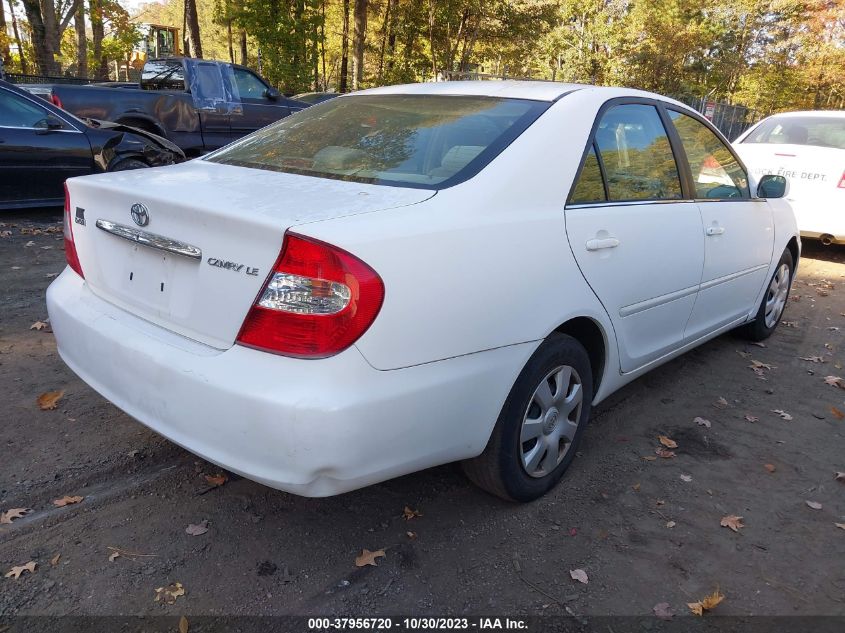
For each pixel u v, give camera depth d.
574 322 2.96
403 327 2.13
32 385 3.65
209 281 2.20
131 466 3.01
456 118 2.95
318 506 2.83
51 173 7.46
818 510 3.04
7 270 5.56
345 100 3.50
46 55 19.23
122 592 2.29
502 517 2.83
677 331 3.77
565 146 2.85
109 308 2.59
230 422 2.09
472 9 26.22
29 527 2.57
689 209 3.64
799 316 6.12
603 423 3.77
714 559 2.65
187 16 21.80
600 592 2.43
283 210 2.19
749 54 36.84
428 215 2.30
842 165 7.85
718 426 3.82
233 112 10.95
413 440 2.25
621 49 29.30
